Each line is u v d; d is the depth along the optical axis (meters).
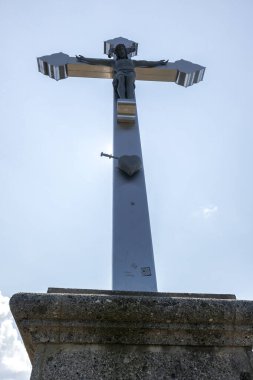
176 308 1.97
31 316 1.93
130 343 1.95
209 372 1.90
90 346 1.94
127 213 3.33
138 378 1.85
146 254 3.01
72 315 1.93
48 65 5.56
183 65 5.77
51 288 2.16
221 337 2.00
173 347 1.97
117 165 3.75
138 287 2.76
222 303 2.01
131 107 4.32
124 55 5.76
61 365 1.87
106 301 1.96
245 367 1.93
